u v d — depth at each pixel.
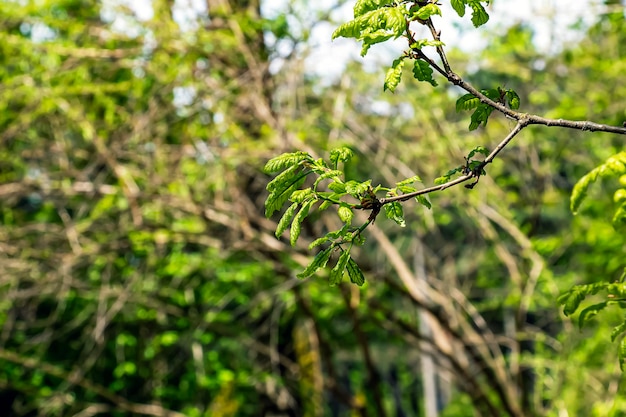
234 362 11.95
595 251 8.99
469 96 2.82
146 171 8.98
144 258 10.10
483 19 2.59
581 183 3.67
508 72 9.48
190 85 8.49
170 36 8.44
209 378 11.30
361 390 14.01
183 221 9.62
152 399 12.27
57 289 9.86
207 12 8.89
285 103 9.08
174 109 8.83
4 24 9.02
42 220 11.24
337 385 11.03
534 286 9.52
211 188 9.40
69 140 9.70
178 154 8.95
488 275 11.76
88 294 10.22
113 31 8.95
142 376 12.31
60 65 8.92
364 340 9.94
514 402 9.59
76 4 9.32
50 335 10.34
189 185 9.10
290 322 12.10
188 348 11.70
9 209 10.23
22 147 10.06
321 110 9.40
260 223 9.12
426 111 9.27
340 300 10.14
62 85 8.83
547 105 10.30
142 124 8.66
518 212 11.01
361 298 9.45
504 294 11.21
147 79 8.75
